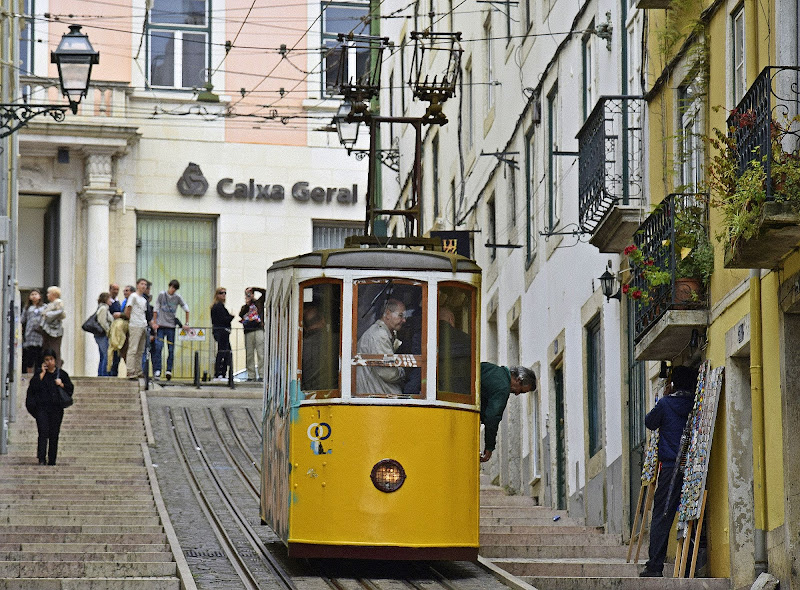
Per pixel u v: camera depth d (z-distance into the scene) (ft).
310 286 54.60
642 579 51.83
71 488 78.64
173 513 73.61
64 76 69.21
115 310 126.31
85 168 154.81
